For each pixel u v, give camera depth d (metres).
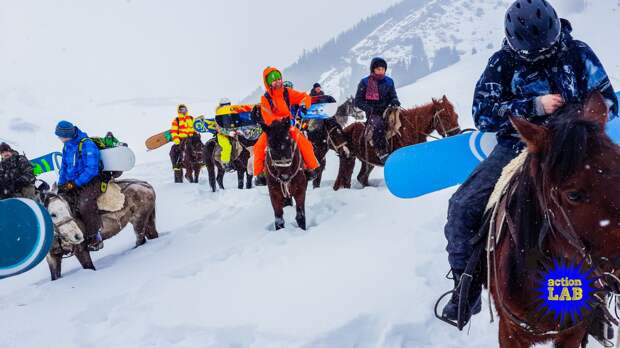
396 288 4.52
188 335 4.20
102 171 6.71
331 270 5.06
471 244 2.90
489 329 3.89
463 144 3.88
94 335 4.40
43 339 4.38
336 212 7.52
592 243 1.87
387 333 3.85
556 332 2.44
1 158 6.34
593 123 1.95
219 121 11.26
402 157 3.99
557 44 2.70
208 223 8.41
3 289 6.61
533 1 2.63
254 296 4.69
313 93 11.98
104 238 6.93
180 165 14.10
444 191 7.41
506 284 2.51
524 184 2.41
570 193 1.87
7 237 5.25
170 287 5.18
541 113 2.55
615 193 1.79
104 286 5.64
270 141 6.53
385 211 6.85
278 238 6.45
